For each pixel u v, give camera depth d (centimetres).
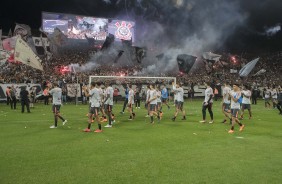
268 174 702
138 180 658
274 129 1355
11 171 714
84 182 645
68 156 849
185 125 1466
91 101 1259
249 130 1323
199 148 956
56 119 1382
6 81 3003
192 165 768
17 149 930
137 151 912
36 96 2881
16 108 2316
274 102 2489
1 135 1171
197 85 3759
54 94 1374
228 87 1509
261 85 4197
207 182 648
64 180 656
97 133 1223
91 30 5125
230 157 847
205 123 1539
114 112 2081
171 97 3316
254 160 817
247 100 1734
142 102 3128
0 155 857
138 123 1535
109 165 764
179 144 1015
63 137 1131
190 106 2609
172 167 751
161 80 3500
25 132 1243
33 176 680
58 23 4894
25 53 2472
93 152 897
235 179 667
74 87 2973
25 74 3459
